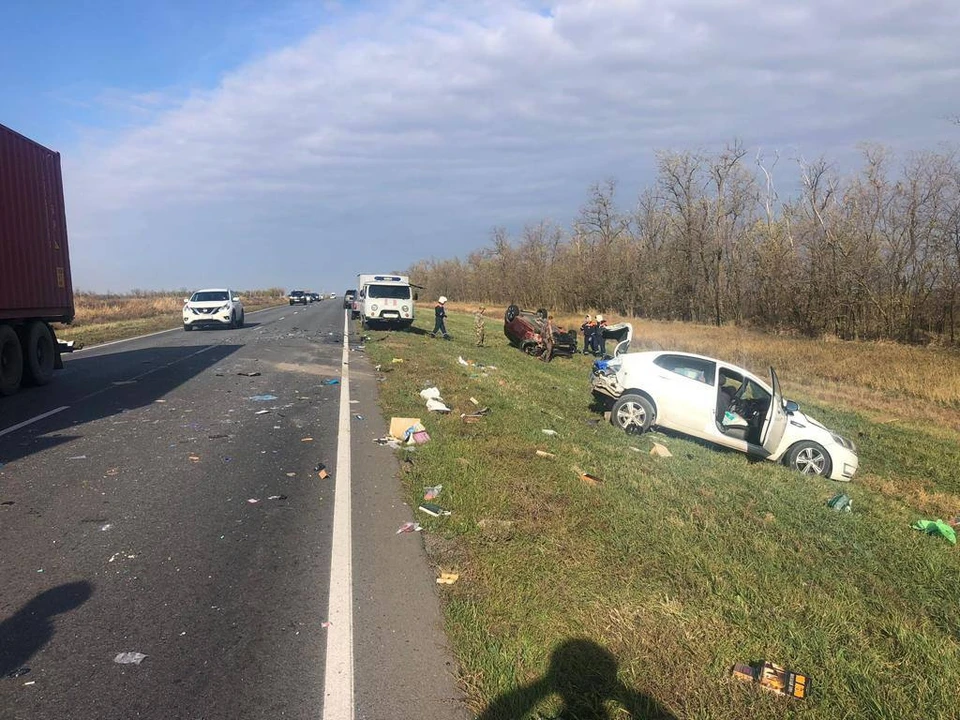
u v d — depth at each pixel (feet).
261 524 17.38
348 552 15.61
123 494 19.57
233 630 11.96
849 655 12.01
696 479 24.49
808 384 65.87
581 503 19.47
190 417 31.24
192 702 9.84
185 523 17.33
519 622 12.47
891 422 47.73
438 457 24.13
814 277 102.83
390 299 93.20
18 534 16.29
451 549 15.90
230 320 93.45
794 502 22.59
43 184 41.11
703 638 12.19
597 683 10.66
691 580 14.58
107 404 34.19
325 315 146.20
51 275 41.75
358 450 25.57
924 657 12.14
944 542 20.70
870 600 14.80
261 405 34.86
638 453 28.50
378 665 10.96
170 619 12.29
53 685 10.15
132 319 118.42
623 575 14.71
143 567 14.55
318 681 10.46
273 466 23.11
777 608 13.70
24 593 13.21
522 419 32.68
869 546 18.85
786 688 10.70
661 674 10.95
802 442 31.14
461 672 10.82
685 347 88.48
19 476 21.13
